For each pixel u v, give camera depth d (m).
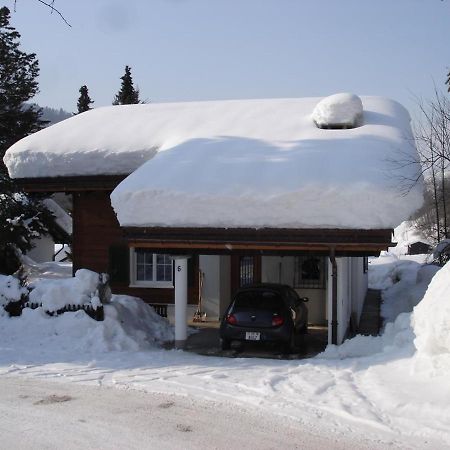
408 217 11.12
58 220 35.12
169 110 18.89
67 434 6.45
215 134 15.41
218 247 11.64
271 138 14.49
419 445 6.07
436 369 8.11
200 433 6.47
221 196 11.60
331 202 10.99
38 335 11.98
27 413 7.24
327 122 15.01
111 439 6.29
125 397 7.95
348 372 9.16
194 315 16.03
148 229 11.92
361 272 17.84
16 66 35.97
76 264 16.86
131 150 15.84
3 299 12.76
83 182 16.16
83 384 8.69
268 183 11.66
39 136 17.67
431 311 8.99
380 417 6.95
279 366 9.92
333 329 11.75
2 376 9.23
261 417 7.01
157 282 16.33
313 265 16.00
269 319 11.70
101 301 12.75
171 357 11.01
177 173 12.56
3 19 34.81
